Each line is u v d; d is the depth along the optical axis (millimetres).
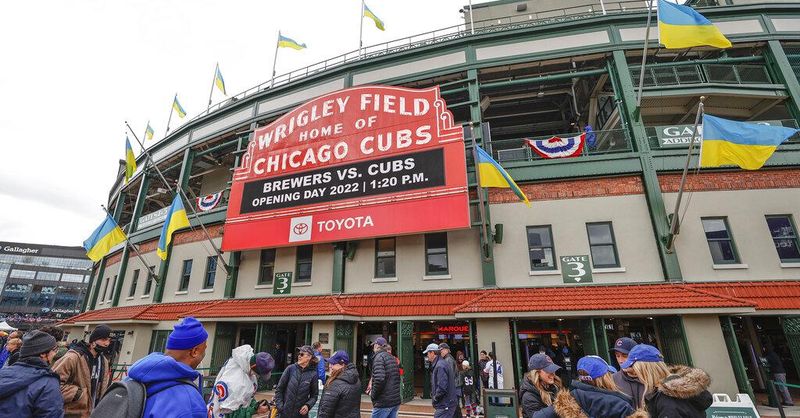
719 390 10438
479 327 12422
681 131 14195
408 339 13258
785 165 13211
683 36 12703
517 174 14711
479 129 15672
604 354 11305
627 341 4797
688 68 16734
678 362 11234
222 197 20125
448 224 13812
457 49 17609
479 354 12125
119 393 2289
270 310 14828
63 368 4703
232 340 16500
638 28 16297
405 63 18219
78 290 97812
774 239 12664
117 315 18953
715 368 10625
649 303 11148
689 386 3168
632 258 13039
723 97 16078
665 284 12102
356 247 15859
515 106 21656
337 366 5414
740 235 12750
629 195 13812
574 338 14977
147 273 21500
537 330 15414
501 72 17531
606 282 12914
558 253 13633
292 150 17641
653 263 12859
